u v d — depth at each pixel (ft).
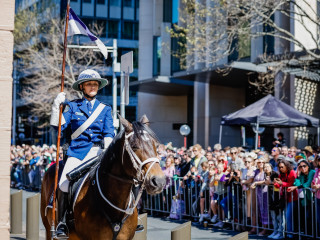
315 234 33.24
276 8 51.42
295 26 70.08
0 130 11.67
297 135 72.95
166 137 123.75
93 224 16.88
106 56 20.65
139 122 16.33
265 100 50.26
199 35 67.15
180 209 43.86
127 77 33.50
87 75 18.61
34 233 32.22
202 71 82.43
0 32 11.65
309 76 72.28
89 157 18.43
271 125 52.95
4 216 11.77
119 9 185.26
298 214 33.71
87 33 20.04
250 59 84.33
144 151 15.48
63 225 17.71
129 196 16.97
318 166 32.76
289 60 59.72
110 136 18.54
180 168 45.44
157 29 118.83
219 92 101.40
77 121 18.37
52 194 19.08
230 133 100.89
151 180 14.98
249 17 54.80
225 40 62.54
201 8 66.03
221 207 39.50
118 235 17.20
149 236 35.04
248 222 37.27
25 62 127.65
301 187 33.55
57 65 105.70
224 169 39.75
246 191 37.29
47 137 170.91
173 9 115.14
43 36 117.08
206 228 39.04
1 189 11.73
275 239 34.45
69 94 106.52
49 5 130.93
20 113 183.21
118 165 16.57
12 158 82.12
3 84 11.65
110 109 19.06
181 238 18.39
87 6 181.47
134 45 185.78
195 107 104.83
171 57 115.03
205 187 40.83
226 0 54.75
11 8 11.71
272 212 35.17
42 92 113.80
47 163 67.05
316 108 77.30
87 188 17.33
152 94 124.67
